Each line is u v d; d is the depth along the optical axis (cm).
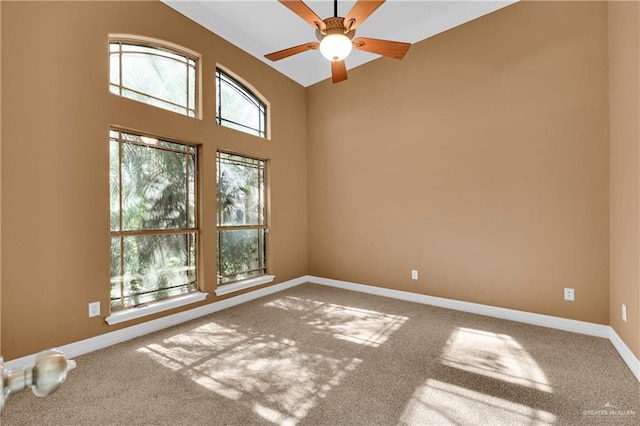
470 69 330
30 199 219
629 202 216
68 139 237
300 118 472
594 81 265
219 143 351
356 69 424
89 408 174
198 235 336
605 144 260
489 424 160
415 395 185
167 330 287
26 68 217
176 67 318
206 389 192
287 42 394
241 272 388
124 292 277
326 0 317
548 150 286
